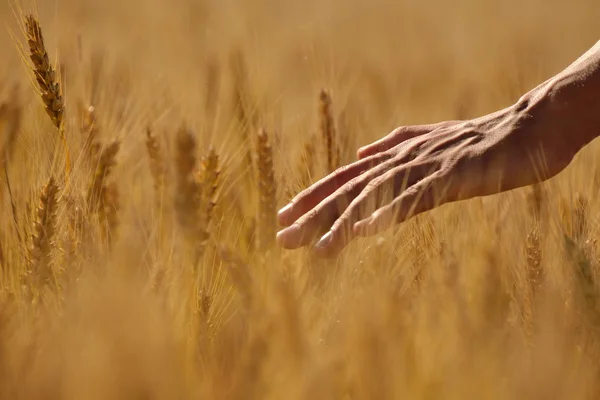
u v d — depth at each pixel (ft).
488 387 4.60
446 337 4.70
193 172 4.99
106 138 5.85
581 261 4.87
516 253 5.24
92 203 5.42
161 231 5.35
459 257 5.14
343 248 5.14
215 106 6.43
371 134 6.70
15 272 5.28
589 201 5.66
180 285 4.99
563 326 4.78
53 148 5.71
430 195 5.13
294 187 5.70
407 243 5.27
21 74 6.42
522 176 5.21
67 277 4.99
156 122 6.15
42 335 4.75
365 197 5.11
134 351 4.52
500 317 4.79
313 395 4.56
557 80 5.29
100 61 6.76
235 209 5.53
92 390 4.51
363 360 4.63
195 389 4.63
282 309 4.64
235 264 4.85
